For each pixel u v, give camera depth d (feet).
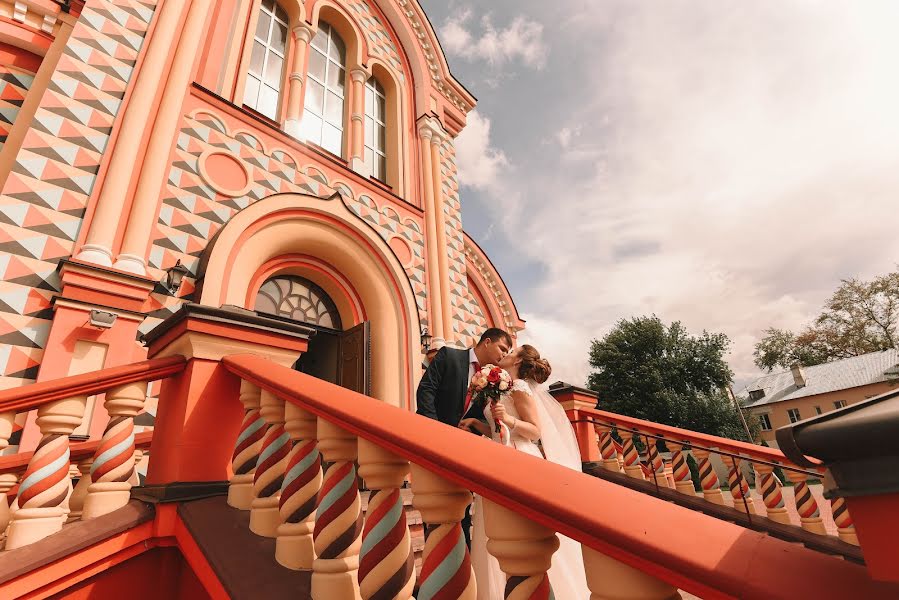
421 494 3.92
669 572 2.26
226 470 7.38
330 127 26.91
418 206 29.71
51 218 13.57
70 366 12.31
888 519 1.64
